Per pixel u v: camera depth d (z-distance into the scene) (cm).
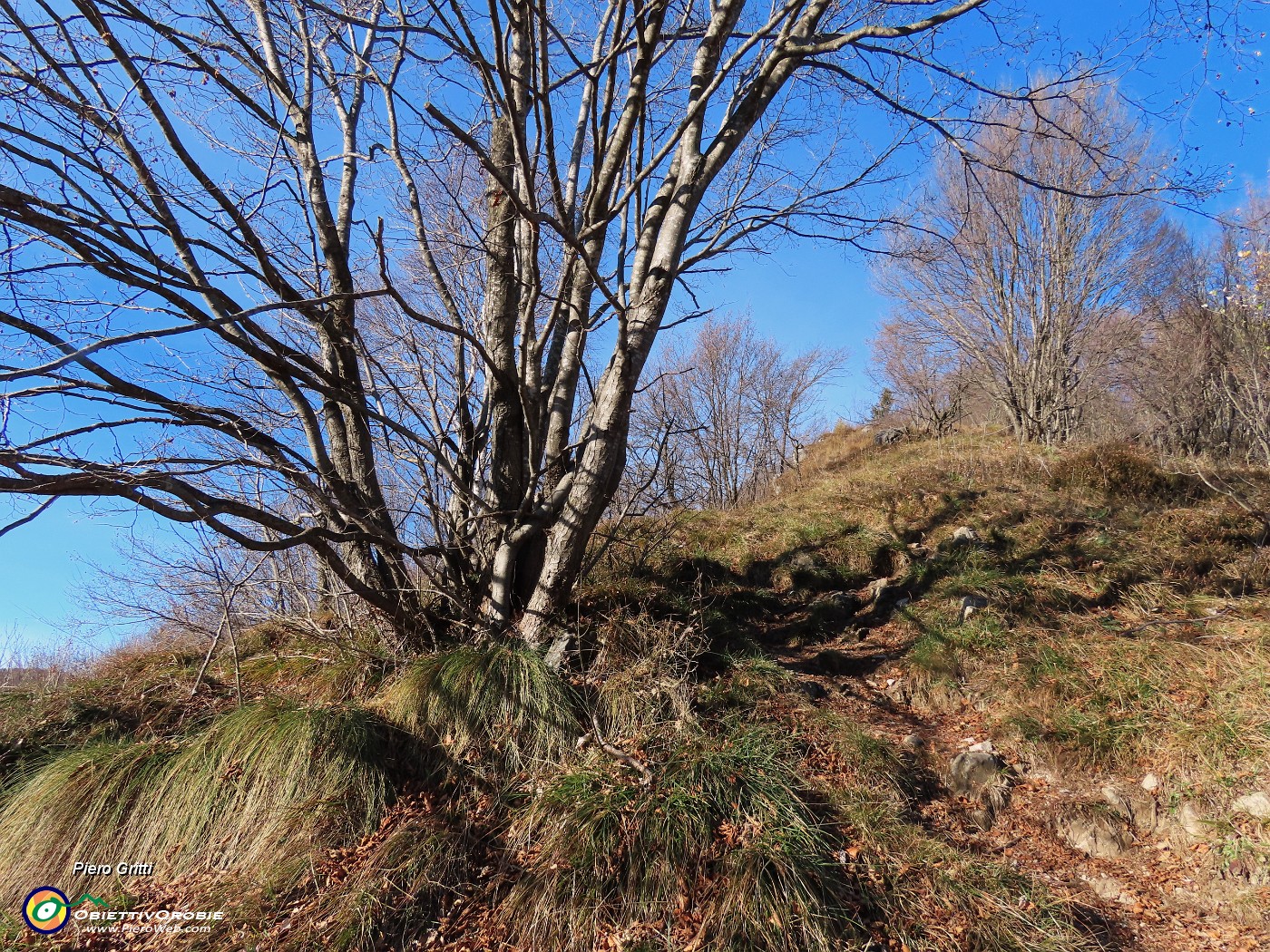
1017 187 1458
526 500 461
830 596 720
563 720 407
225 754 382
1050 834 393
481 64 357
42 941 318
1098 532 752
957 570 698
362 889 320
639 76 445
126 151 398
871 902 319
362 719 396
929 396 1856
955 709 507
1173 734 413
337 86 574
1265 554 627
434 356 554
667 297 464
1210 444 1205
